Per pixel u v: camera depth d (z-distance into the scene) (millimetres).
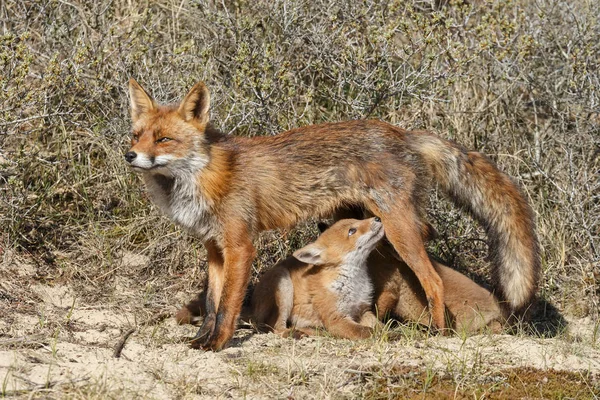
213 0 14391
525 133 14203
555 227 12664
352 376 8438
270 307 10562
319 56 13031
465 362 8820
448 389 8344
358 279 10367
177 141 9336
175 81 12891
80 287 11117
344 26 13328
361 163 10141
